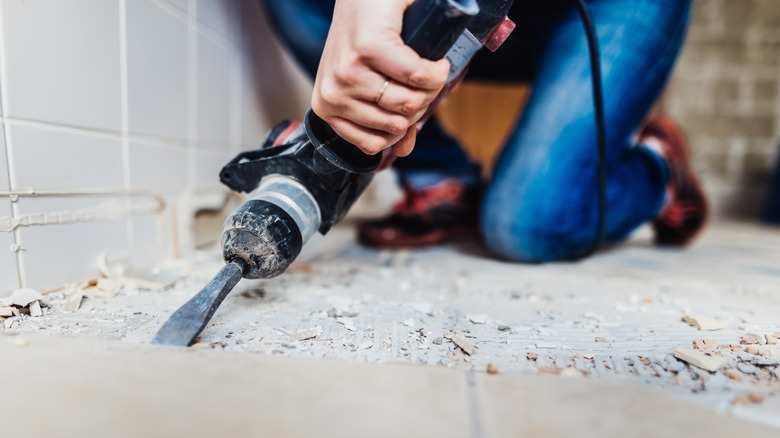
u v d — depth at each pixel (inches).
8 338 16.1
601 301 26.5
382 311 23.1
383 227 44.8
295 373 14.1
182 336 16.5
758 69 89.3
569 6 33.9
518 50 43.7
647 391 13.9
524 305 25.3
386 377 14.2
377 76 14.4
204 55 33.9
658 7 32.2
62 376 12.9
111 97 25.0
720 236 62.9
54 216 22.0
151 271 27.9
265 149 20.1
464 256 40.8
